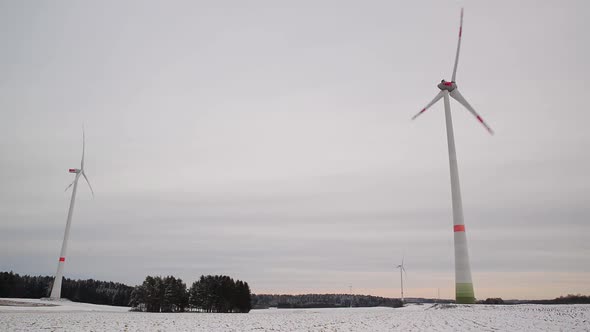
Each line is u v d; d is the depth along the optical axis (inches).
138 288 3698.3
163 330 1120.2
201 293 3725.4
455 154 2378.2
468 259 2155.5
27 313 2047.2
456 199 2268.7
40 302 3395.7
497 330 965.8
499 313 1514.5
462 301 2096.5
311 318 1636.3
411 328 1054.4
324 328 1120.2
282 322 1407.5
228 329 1143.6
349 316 1731.1
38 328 1168.8
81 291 5413.4
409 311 2007.9
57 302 3631.9
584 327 1015.0
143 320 1572.3
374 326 1141.7
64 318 1637.6
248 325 1286.9
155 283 3641.7
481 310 1707.7
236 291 3978.8
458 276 2144.4
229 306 3922.2
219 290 3831.2
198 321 1508.4
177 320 1578.5
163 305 3540.8
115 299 5378.9
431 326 1096.2
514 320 1220.5
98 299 5403.5
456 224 2225.6
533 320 1213.1
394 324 1189.7
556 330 955.3
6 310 2325.3
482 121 2536.9
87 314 2066.9
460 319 1295.5
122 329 1147.3
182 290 3740.2
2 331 1086.4
